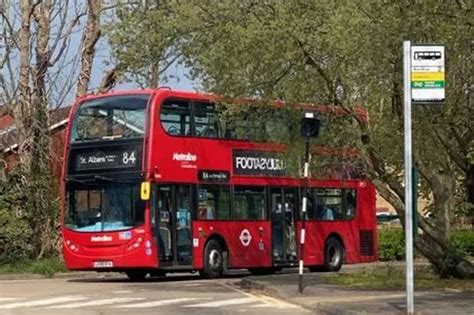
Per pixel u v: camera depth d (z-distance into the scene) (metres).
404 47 15.45
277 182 29.97
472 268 22.89
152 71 26.75
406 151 15.41
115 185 26.61
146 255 26.06
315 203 31.25
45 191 33.44
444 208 23.83
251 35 20.56
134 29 24.73
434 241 23.14
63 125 34.53
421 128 21.36
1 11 34.12
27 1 33.78
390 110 21.22
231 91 22.16
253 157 29.27
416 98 15.40
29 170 33.41
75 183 27.33
